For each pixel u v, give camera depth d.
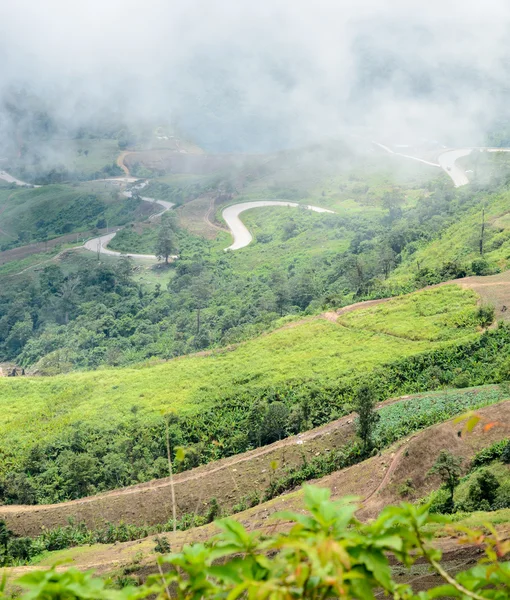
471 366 72.75
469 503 37.19
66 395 89.81
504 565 3.99
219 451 64.62
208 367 91.00
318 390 72.62
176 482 59.25
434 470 40.72
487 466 43.34
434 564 3.98
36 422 83.25
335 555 3.47
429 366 75.12
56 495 62.38
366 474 48.84
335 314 99.88
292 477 54.31
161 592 3.81
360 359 80.81
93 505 58.41
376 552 3.75
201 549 3.94
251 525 41.19
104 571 39.19
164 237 180.88
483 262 101.25
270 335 98.00
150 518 55.50
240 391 79.06
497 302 87.94
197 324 131.25
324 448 58.22
